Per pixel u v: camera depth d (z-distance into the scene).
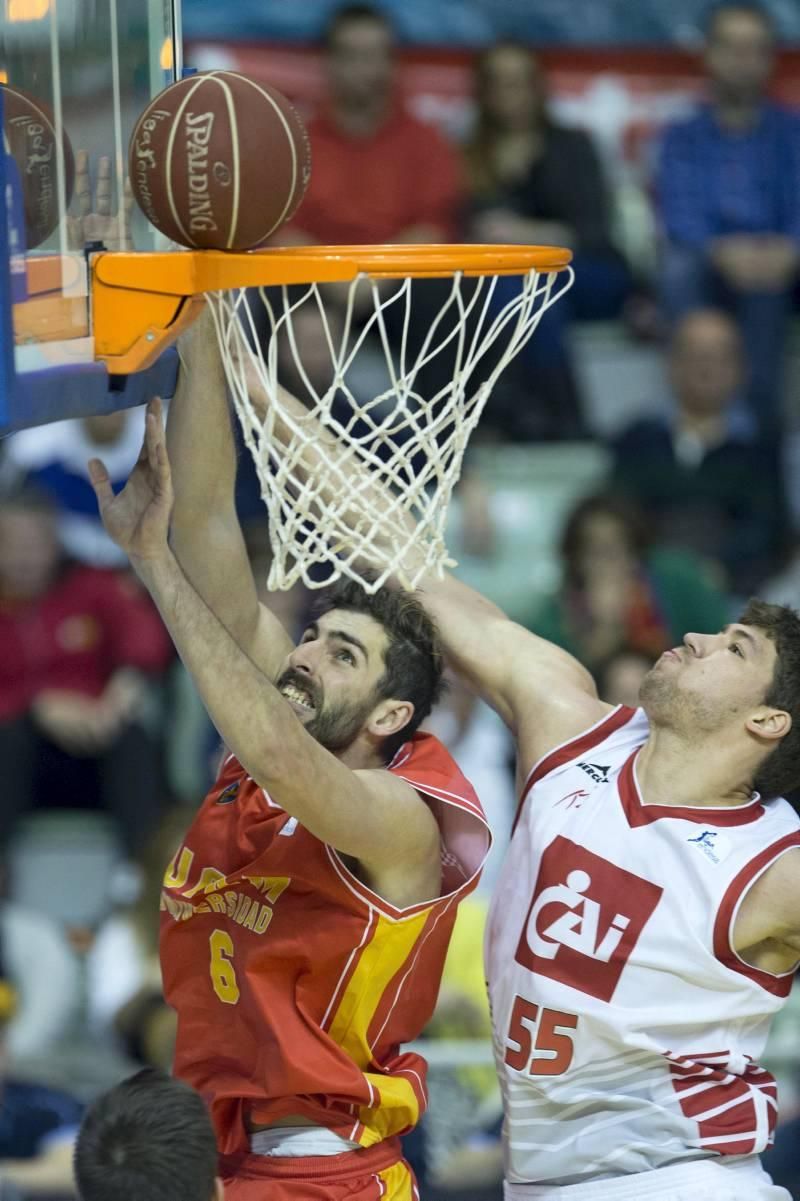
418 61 20.12
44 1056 14.59
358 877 8.12
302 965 8.05
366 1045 8.22
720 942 8.17
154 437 7.46
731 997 8.29
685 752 8.52
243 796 8.38
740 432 18.20
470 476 18.09
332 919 8.00
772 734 8.45
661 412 18.75
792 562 17.72
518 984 8.47
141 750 16.38
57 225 7.03
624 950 8.27
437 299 16.31
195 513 8.34
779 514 17.92
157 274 7.24
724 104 18.67
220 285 7.23
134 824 16.30
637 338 19.28
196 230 7.20
